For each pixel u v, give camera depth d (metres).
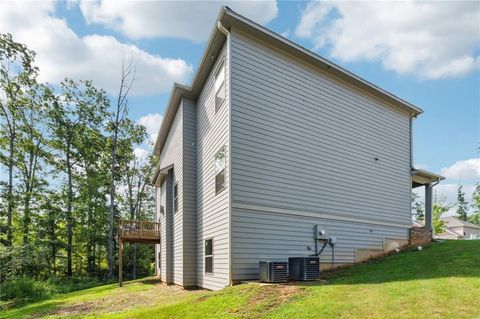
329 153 10.47
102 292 12.34
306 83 10.16
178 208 12.39
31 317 8.23
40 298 12.79
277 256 8.68
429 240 13.77
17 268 16.75
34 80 22.17
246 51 8.88
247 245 8.22
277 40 9.24
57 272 21.67
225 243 8.27
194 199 11.58
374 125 12.21
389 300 5.38
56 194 23.08
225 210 8.38
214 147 9.66
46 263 19.20
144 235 15.52
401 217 12.72
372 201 11.62
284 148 9.31
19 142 22.16
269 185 8.84
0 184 20.67
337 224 10.30
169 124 14.91
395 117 13.22
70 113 24.00
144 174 31.06
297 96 9.84
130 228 15.30
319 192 9.98
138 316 6.22
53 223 22.27
